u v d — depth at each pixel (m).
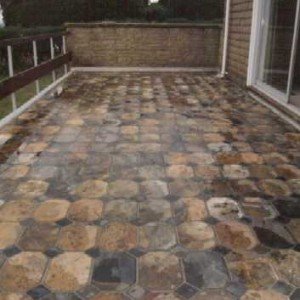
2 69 9.63
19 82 5.13
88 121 5.05
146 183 3.27
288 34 5.43
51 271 2.19
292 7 5.30
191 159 3.79
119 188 3.18
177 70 9.62
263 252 2.36
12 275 2.16
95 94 6.73
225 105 5.96
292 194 3.10
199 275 2.17
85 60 9.53
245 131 4.66
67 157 3.82
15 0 13.29
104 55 9.52
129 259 2.30
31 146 4.11
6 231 2.57
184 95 6.71
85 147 4.10
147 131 4.65
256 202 2.96
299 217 2.76
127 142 4.26
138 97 6.52
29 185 3.21
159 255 2.33
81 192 3.11
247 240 2.48
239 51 7.59
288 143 4.25
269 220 2.72
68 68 9.21
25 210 2.83
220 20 13.78
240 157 3.85
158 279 2.13
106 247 2.41
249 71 6.89
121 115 5.35
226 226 2.64
